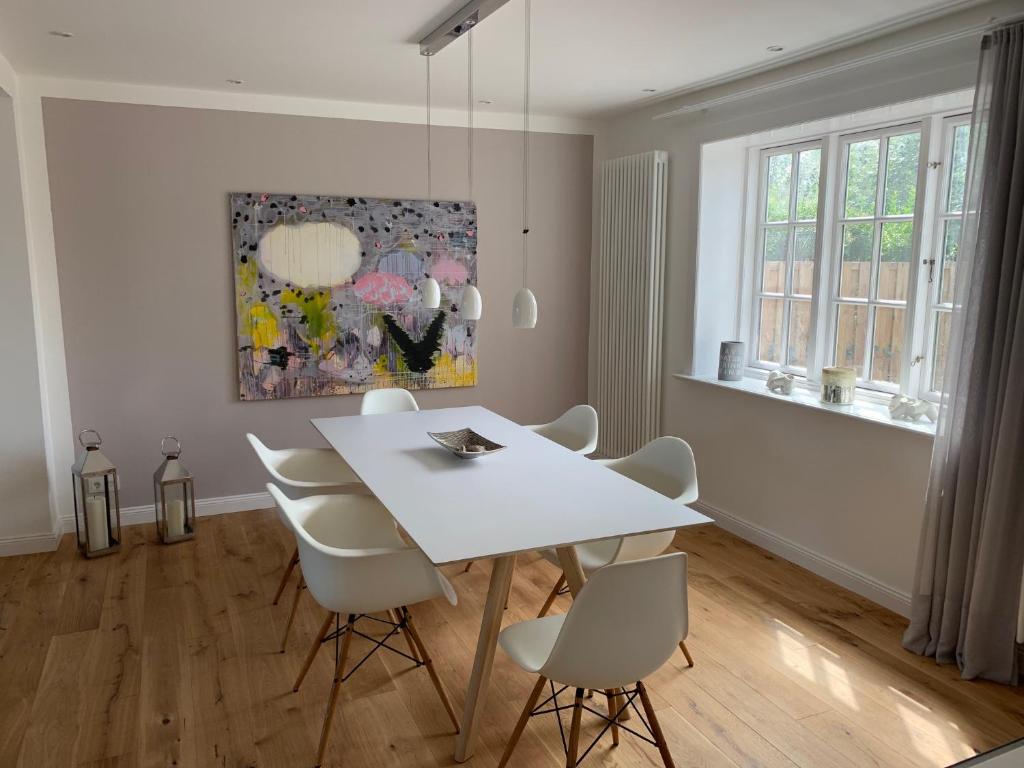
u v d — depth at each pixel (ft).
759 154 14.97
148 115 14.25
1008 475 9.12
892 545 11.56
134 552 13.80
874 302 12.82
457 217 16.83
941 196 11.55
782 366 14.74
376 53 11.90
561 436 13.41
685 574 6.71
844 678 9.71
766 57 12.17
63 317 14.20
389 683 9.60
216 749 8.29
